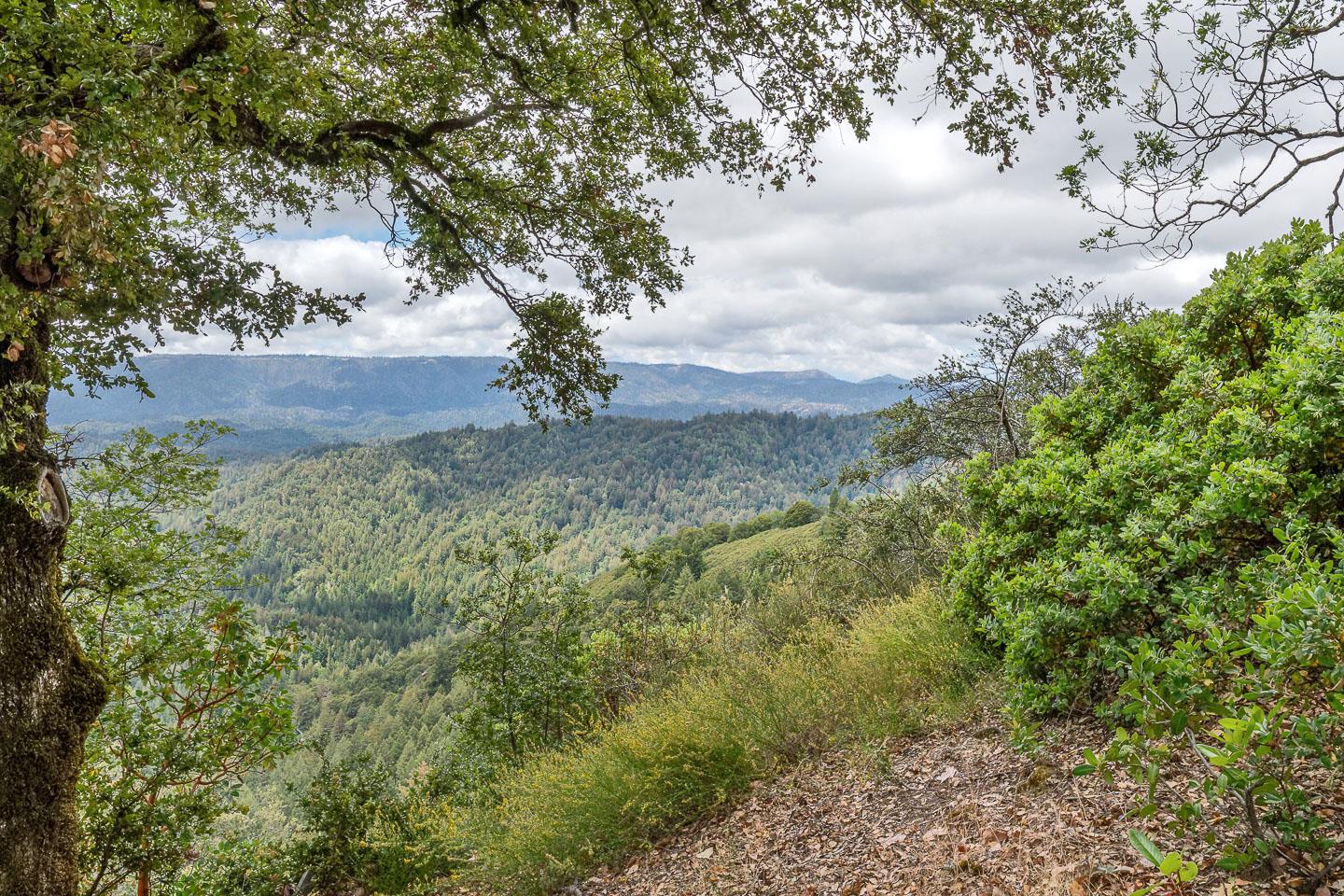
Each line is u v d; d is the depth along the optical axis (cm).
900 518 1016
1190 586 286
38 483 424
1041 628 333
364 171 646
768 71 577
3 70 282
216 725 546
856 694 516
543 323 724
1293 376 290
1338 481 266
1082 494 377
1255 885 196
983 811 321
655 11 520
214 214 571
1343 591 193
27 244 305
